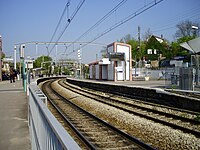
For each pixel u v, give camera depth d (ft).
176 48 298.15
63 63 389.19
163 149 32.32
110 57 177.47
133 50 352.49
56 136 10.32
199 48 81.15
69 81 216.13
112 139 36.22
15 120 39.68
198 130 40.83
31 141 27.43
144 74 220.43
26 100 66.23
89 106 73.20
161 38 369.50
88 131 41.45
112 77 185.37
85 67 312.50
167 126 42.96
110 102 78.74
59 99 91.45
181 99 61.26
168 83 117.70
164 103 68.80
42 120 16.88
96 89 131.75
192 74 80.64
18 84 146.92
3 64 282.77
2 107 53.62
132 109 63.00
